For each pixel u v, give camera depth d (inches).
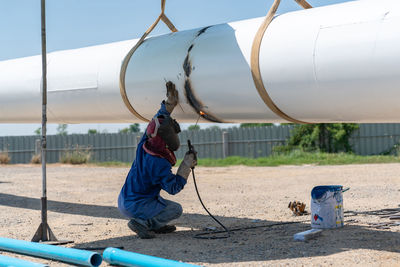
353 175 519.2
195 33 231.8
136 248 204.1
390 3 183.0
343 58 183.8
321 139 938.7
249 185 461.7
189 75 223.5
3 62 316.5
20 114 304.2
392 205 304.5
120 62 250.7
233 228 245.1
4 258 164.7
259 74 204.2
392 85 175.9
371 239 207.0
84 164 883.4
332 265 168.6
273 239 213.5
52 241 221.0
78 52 277.9
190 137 1012.5
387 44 174.7
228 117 230.8
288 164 781.9
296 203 283.6
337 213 233.9
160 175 215.9
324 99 194.5
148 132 217.0
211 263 174.7
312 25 195.2
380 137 927.0
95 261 174.6
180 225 258.5
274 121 227.1
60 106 279.0
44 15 225.5
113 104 256.4
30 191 440.5
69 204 355.3
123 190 227.1
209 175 591.2
